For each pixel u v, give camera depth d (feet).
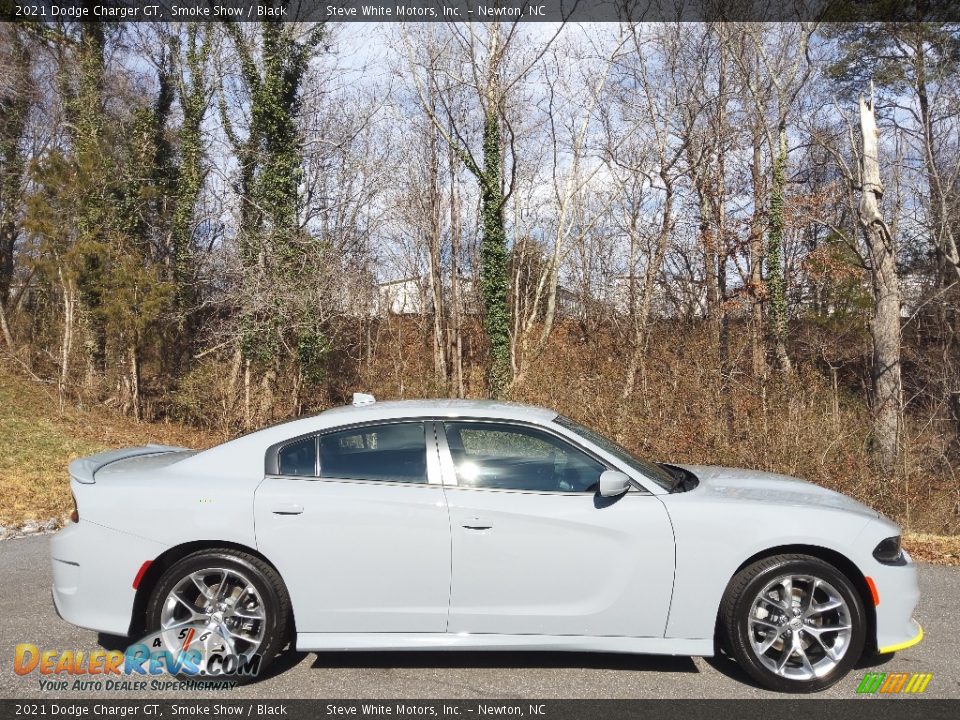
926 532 31.78
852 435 35.04
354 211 74.79
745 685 12.64
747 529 12.59
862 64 74.43
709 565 12.51
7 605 16.57
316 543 12.55
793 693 12.35
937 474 37.40
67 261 60.03
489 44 63.82
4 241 77.30
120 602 12.61
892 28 67.05
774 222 69.82
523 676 12.94
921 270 75.82
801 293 80.69
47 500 29.66
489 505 12.65
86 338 63.72
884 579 12.63
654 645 12.57
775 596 12.68
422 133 83.25
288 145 64.64
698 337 51.93
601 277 93.35
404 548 12.55
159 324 63.98
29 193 70.59
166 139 71.56
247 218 66.69
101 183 62.80
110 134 67.82
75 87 69.05
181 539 12.60
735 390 39.78
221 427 60.39
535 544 12.54
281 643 12.72
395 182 77.36
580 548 12.55
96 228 61.62
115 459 14.97
